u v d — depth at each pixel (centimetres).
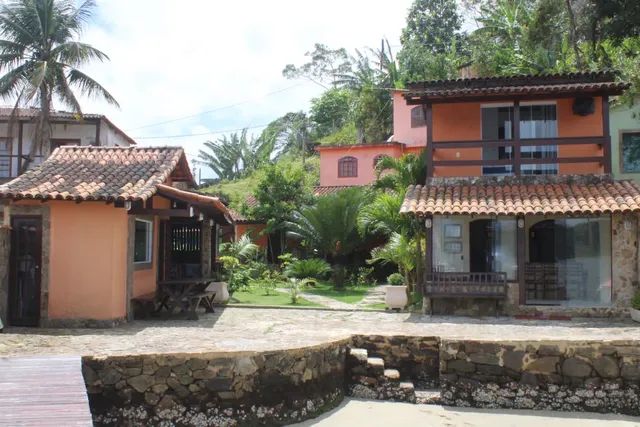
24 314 1204
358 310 1552
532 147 1703
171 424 802
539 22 2852
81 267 1203
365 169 3084
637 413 930
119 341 980
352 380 992
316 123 5156
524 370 953
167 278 1611
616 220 1456
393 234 1744
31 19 2602
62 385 640
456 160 1680
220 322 1304
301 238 2625
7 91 2556
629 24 2003
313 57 5106
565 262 1561
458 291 1452
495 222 1611
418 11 4791
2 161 2625
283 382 853
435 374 1020
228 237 2777
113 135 2930
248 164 5166
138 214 1299
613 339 952
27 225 1215
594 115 1667
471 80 1644
